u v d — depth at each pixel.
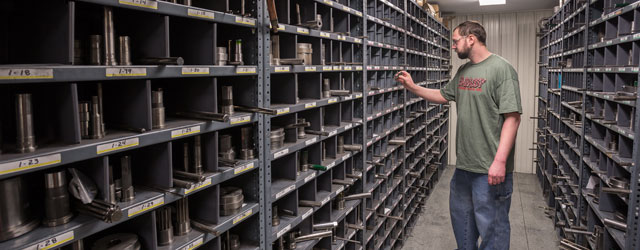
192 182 1.57
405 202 4.60
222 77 2.03
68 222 1.25
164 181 1.56
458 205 2.74
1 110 1.35
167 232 1.63
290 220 2.31
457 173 2.72
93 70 1.18
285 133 2.38
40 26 1.22
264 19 1.94
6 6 1.29
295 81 2.30
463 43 2.55
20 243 1.11
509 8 6.84
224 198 1.86
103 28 1.35
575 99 4.34
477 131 2.52
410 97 4.86
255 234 2.07
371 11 3.44
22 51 1.28
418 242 4.40
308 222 2.58
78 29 1.60
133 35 1.54
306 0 2.43
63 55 1.18
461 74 2.62
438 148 6.60
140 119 1.46
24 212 1.19
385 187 3.86
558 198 4.57
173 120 1.69
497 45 7.33
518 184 6.73
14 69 1.00
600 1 3.47
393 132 4.20
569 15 4.64
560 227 4.36
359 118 3.27
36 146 1.17
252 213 1.97
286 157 2.37
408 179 4.84
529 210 5.43
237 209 1.91
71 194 1.32
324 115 2.95
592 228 3.26
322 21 2.72
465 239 2.75
